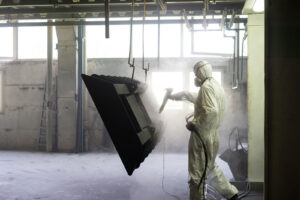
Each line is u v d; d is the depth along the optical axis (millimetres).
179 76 8789
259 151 4633
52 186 5121
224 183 3805
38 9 5270
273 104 2156
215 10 5195
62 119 8648
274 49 2146
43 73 9117
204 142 3498
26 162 7156
